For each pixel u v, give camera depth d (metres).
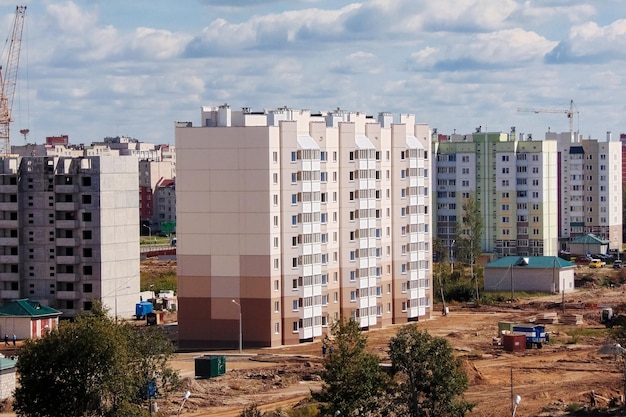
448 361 148.12
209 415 177.88
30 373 152.75
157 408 176.75
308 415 171.00
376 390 150.75
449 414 147.88
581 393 189.88
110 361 151.50
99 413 152.38
